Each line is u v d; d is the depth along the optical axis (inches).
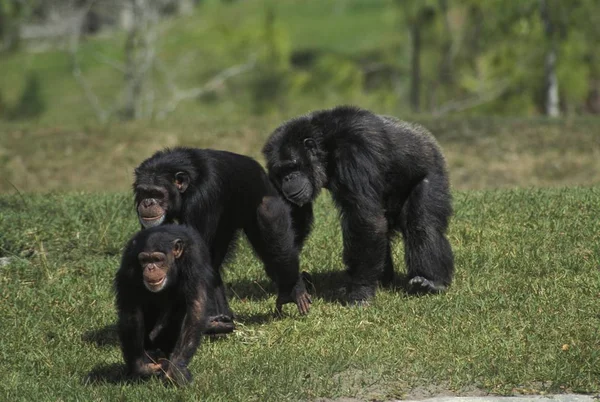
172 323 764.6
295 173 952.3
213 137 2313.0
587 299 943.0
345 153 954.7
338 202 976.9
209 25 4407.0
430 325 895.7
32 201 1354.6
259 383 753.0
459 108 3430.1
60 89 4849.9
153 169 827.4
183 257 727.7
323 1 6525.6
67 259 1124.5
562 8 3309.5
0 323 925.8
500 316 909.2
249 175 905.5
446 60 3454.7
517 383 764.0
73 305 975.0
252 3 6633.9
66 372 808.9
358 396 738.2
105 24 5300.2
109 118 4062.5
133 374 753.0
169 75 4018.2
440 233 1011.9
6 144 2314.2
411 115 2564.0
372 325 901.2
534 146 2249.0
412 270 1015.6
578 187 1413.6
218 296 889.5
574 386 756.0
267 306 976.9
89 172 2193.7
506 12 3309.5
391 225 1038.4
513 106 3334.2
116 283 727.1
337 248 1154.7
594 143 2235.5
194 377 758.5
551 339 852.0
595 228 1149.1
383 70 3735.2
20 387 764.0
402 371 785.6
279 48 3841.0
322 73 3506.4
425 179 1013.8
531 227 1181.7
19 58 5260.8
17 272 1067.9
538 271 1029.2
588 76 3538.4
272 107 3663.9
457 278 1035.9
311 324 908.6
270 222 876.0
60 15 4057.6
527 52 3326.8
